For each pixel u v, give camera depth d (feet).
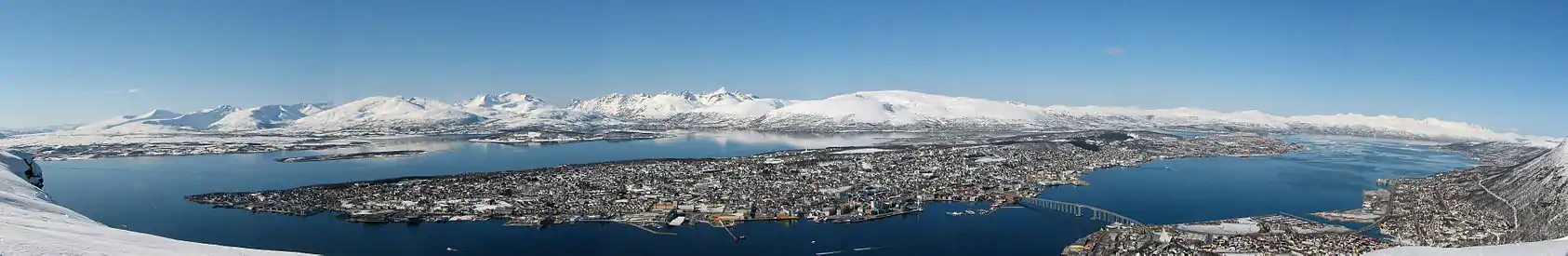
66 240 315.58
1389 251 408.67
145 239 365.61
